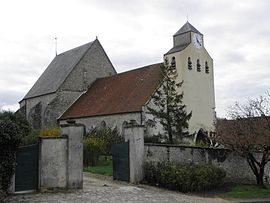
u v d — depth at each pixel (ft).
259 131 70.90
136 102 123.65
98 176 73.10
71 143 56.24
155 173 65.62
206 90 145.28
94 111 137.59
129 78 145.07
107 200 48.75
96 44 168.76
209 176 67.31
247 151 71.61
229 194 64.64
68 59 174.09
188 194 62.03
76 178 56.03
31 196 49.75
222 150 77.56
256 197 63.00
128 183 65.87
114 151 70.85
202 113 141.69
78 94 159.74
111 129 124.57
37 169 53.98
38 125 165.58
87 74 163.53
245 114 74.59
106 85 153.79
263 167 72.95
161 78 122.31
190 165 67.56
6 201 46.06
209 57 149.07
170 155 72.23
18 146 49.78
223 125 81.82
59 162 55.16
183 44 145.38
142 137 68.03
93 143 92.32
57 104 153.48
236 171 77.77
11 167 48.60
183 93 130.11
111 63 172.04
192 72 141.59
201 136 138.31
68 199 48.19
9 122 47.57
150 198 52.42
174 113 118.42
